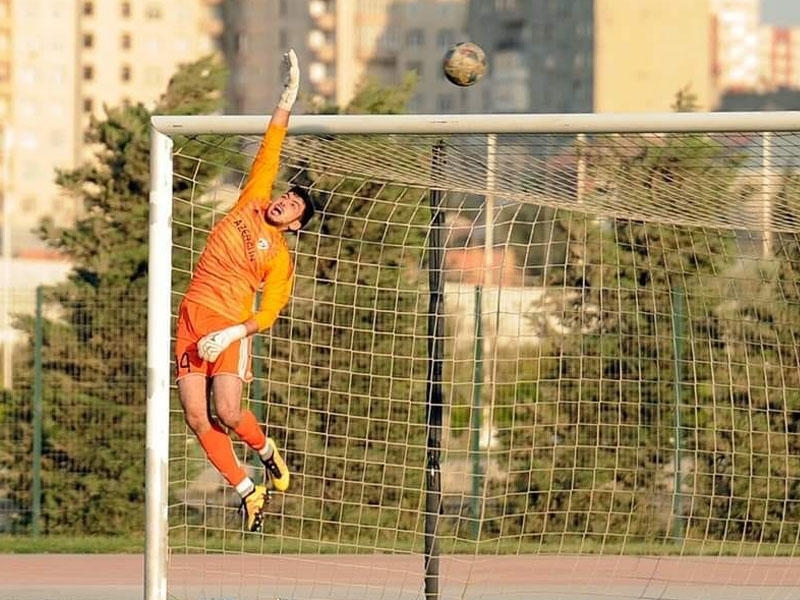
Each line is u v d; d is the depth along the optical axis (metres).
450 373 51.38
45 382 52.38
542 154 30.92
